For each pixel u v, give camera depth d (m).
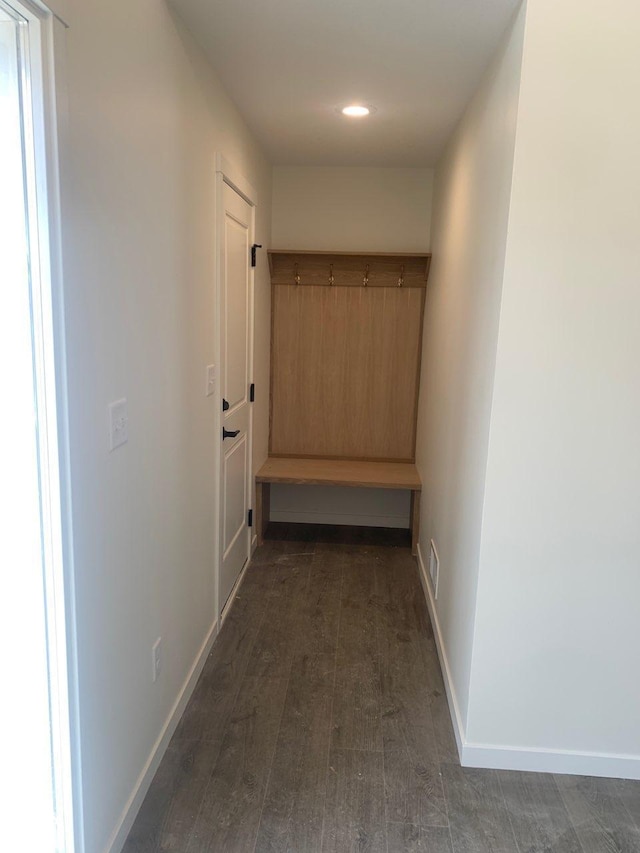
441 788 1.95
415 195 3.98
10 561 1.29
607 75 1.67
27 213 1.16
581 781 2.01
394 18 1.86
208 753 2.06
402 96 2.55
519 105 1.70
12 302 1.19
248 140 3.07
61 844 1.42
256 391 3.63
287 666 2.58
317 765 2.02
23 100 1.13
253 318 3.39
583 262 1.76
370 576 3.48
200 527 2.42
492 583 1.96
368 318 4.05
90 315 1.36
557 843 1.75
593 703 2.01
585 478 1.88
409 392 4.11
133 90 1.56
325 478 3.74
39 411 1.22
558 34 1.66
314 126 3.03
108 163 1.42
